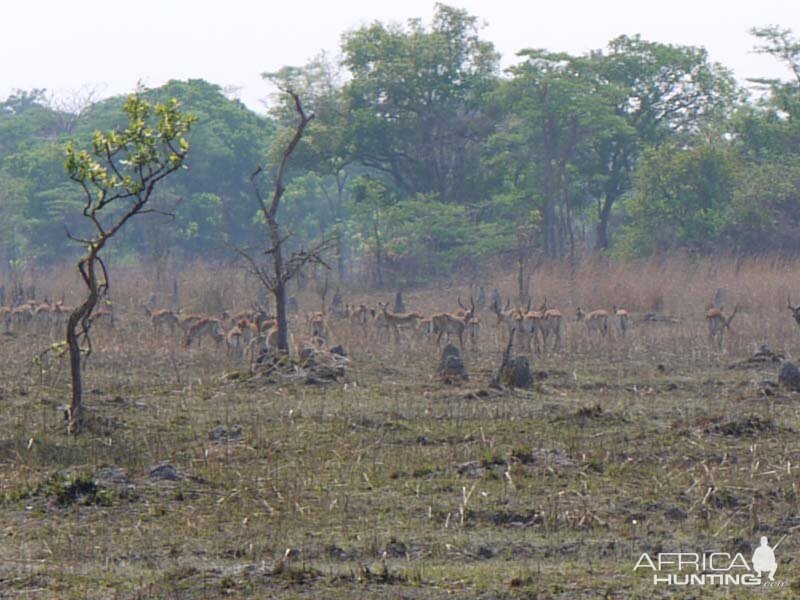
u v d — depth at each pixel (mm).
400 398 41969
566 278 94250
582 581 21922
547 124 123438
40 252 144625
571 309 83688
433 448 33750
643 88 139375
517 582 21625
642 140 138375
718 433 35469
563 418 37406
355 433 35500
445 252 117500
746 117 131750
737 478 30062
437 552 24016
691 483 29703
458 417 37906
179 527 25969
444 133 128250
